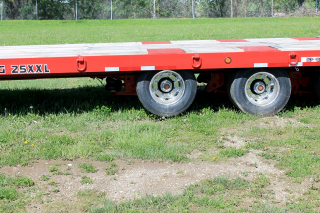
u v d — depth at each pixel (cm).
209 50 678
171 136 595
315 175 454
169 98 679
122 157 512
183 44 828
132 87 701
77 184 441
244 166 486
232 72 688
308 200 400
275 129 619
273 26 2475
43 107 743
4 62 613
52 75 684
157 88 673
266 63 655
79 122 659
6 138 578
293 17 3397
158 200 399
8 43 1859
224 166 486
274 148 545
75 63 627
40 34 2338
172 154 515
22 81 1049
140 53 648
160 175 462
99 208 382
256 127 631
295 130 612
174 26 2861
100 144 558
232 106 750
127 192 421
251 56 650
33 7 4950
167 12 4984
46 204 397
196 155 523
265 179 443
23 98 803
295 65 662
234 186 429
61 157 516
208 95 840
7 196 408
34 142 570
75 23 3453
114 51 693
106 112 694
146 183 442
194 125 641
